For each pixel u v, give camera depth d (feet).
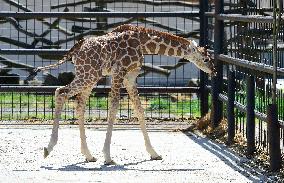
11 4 57.57
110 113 35.78
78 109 36.22
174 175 32.17
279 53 33.73
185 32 55.98
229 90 39.60
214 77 43.70
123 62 36.19
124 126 46.65
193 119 48.91
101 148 39.11
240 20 38.06
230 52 42.14
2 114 50.49
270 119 32.55
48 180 31.07
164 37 36.86
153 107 52.85
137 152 38.01
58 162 35.19
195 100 54.34
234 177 31.71
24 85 52.49
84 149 35.63
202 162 35.14
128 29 36.88
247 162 34.91
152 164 34.83
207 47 47.09
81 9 57.52
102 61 36.22
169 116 49.65
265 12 38.19
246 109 36.63
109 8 57.72
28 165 34.37
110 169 33.65
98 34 56.44
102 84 54.39
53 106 52.70
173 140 41.78
